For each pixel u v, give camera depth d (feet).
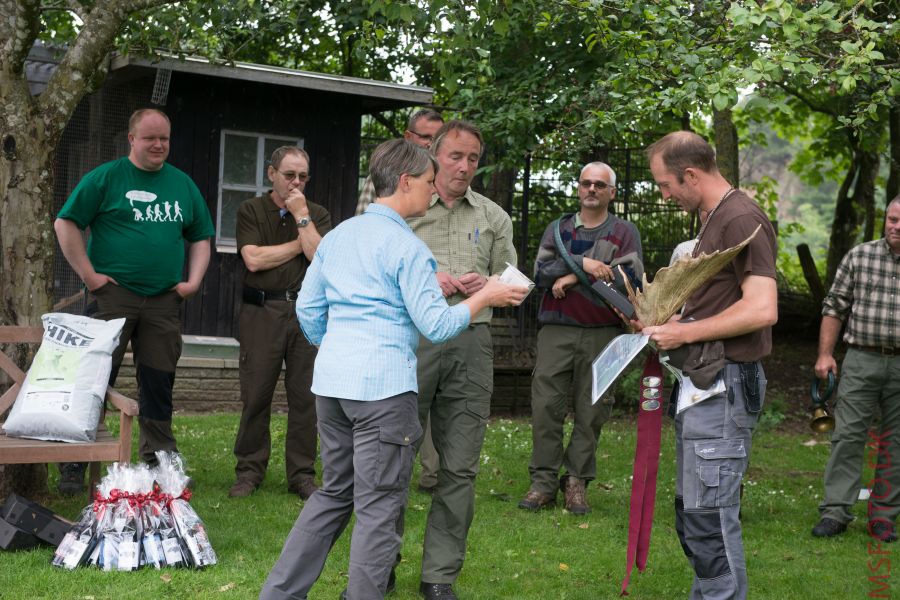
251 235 18.31
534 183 38.37
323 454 11.23
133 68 29.73
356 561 10.64
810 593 14.39
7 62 16.26
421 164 11.26
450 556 12.97
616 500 19.80
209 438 24.27
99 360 15.08
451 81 19.21
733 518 10.94
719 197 11.08
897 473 17.94
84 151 30.35
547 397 18.63
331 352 10.92
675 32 20.86
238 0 26.96
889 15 22.56
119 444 14.56
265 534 15.66
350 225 11.32
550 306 18.67
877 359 17.83
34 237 16.69
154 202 17.30
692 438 10.97
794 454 26.99
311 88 31.94
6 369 15.93
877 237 56.39
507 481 21.33
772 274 10.69
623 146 37.96
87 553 13.47
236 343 31.19
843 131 44.83
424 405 13.11
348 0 35.27
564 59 30.91
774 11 16.63
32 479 17.07
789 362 42.91
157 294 17.48
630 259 18.13
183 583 13.03
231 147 33.45
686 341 10.81
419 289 10.68
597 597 13.75
